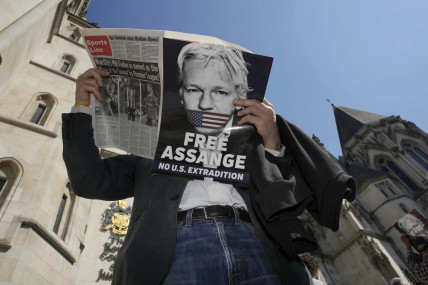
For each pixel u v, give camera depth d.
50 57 17.83
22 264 7.14
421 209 34.66
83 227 11.28
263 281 1.83
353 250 25.95
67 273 8.82
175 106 2.07
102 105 2.37
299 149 2.20
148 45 2.15
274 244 2.00
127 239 2.10
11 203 8.62
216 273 1.73
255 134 2.14
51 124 12.85
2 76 12.31
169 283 1.72
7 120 11.25
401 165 42.97
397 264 24.70
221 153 2.04
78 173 2.28
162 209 2.04
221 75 2.11
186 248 1.84
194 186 2.24
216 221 1.99
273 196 1.83
